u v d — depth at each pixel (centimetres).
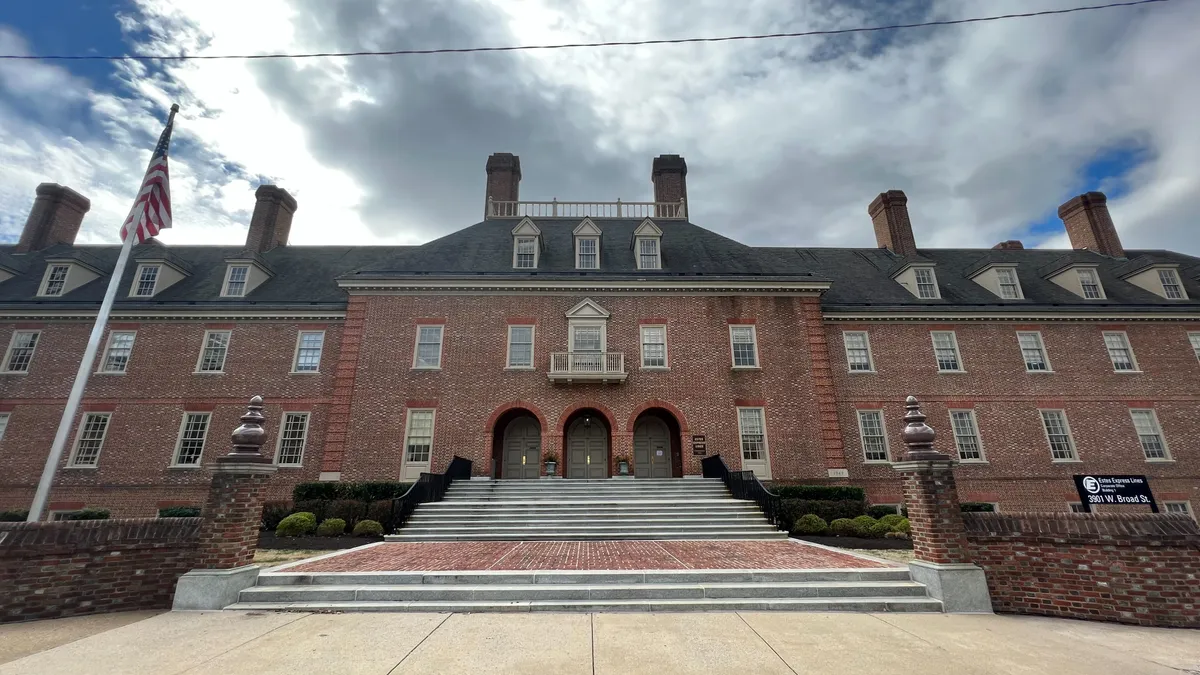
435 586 846
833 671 534
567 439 2230
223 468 857
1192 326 2352
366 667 543
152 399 2150
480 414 2112
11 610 720
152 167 1396
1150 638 662
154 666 548
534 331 2236
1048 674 533
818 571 891
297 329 2289
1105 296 2470
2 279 2420
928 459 878
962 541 842
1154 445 2188
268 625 695
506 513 1564
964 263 2847
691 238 2697
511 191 3016
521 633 659
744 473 1727
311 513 1523
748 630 673
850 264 2819
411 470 2033
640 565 974
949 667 549
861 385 2264
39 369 2159
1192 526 772
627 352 2217
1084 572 779
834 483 2073
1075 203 3019
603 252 2539
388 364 2164
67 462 2042
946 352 2323
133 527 827
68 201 2864
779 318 2289
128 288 2427
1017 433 2197
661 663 554
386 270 2297
